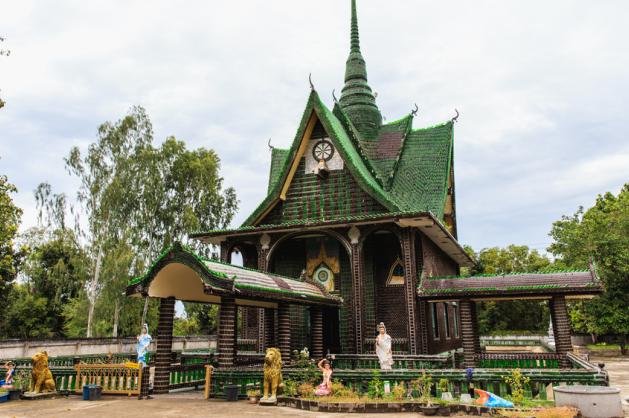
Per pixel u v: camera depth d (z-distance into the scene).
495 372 12.46
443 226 24.30
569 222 38.50
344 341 23.69
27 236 48.06
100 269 38.00
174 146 44.72
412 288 21.61
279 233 24.45
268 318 19.16
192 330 53.44
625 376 22.23
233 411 11.74
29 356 26.78
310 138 26.30
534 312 58.66
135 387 14.31
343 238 23.19
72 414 11.43
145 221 40.53
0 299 42.31
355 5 34.50
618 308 33.88
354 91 32.03
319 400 12.05
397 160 28.67
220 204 46.22
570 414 10.35
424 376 12.56
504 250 61.91
